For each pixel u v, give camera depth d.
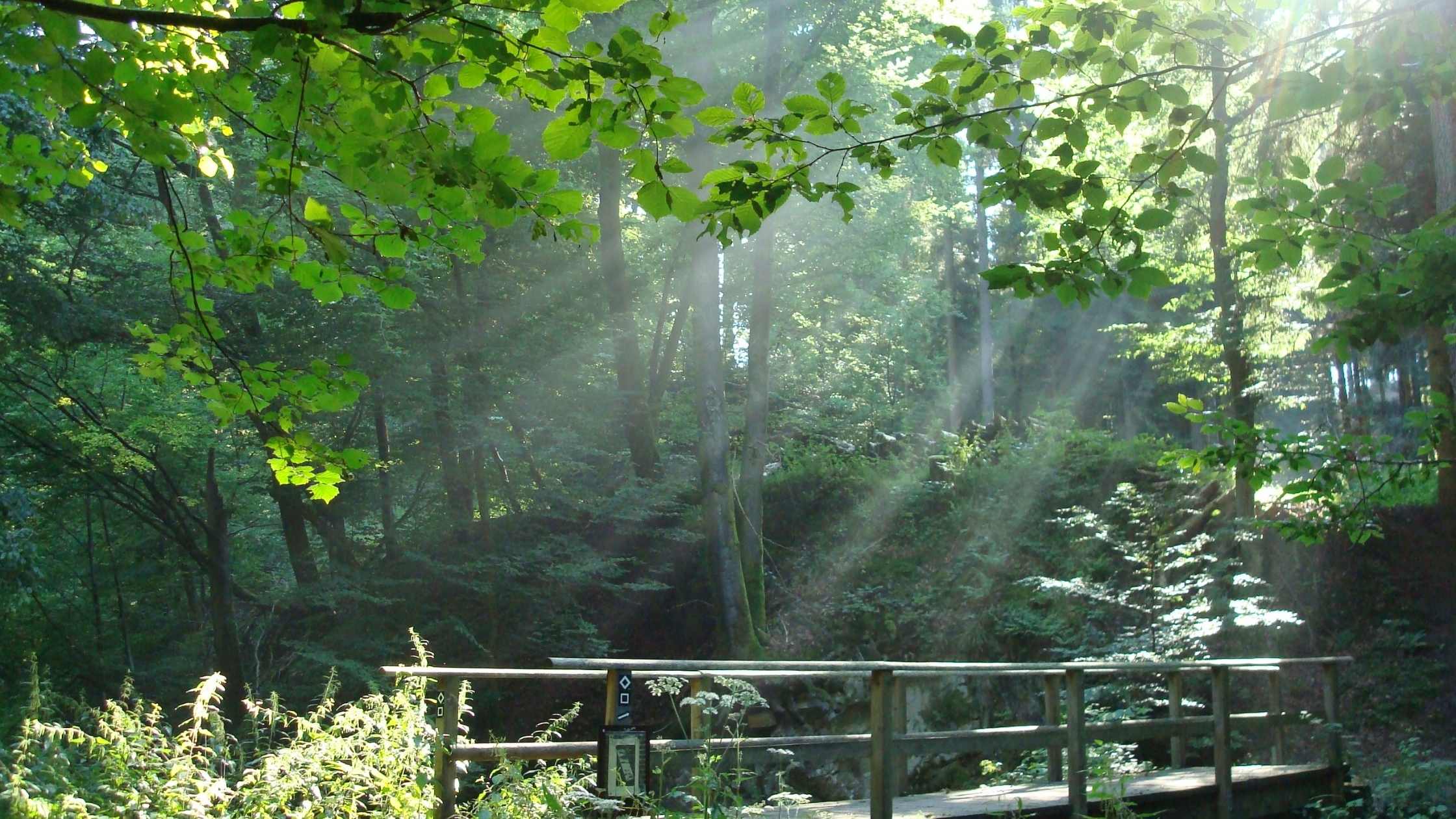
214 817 4.81
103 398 14.18
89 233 12.59
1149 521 15.29
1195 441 22.66
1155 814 6.69
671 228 17.61
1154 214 3.96
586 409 15.65
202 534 16.19
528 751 5.26
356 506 15.36
